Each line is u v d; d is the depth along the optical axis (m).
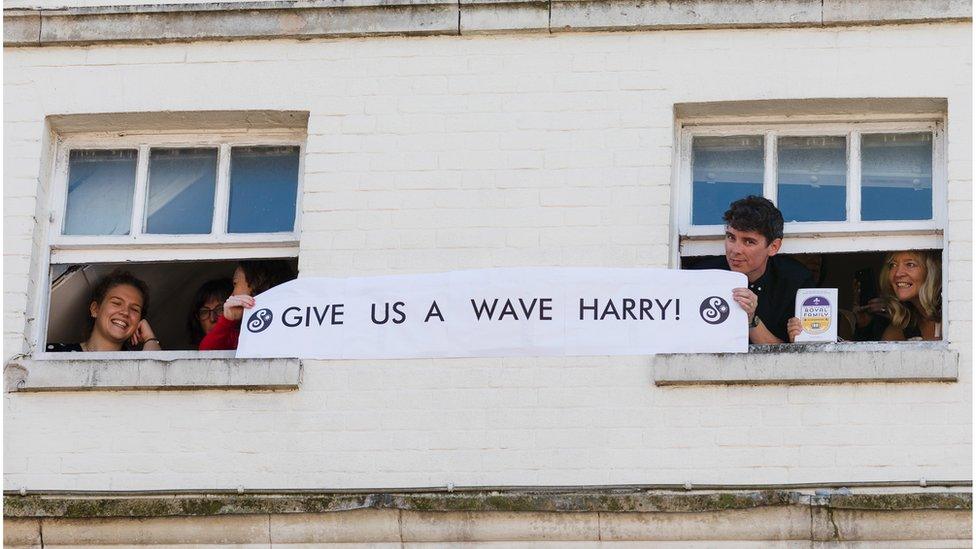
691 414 13.30
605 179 13.99
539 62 14.29
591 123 14.13
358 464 13.41
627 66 14.23
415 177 14.12
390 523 13.17
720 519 12.98
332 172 14.18
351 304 13.84
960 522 12.84
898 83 14.02
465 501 13.13
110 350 14.58
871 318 14.23
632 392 13.41
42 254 14.46
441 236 13.97
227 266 15.96
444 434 13.43
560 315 13.66
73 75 14.60
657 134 14.07
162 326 15.55
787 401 13.27
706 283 13.67
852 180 14.18
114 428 13.60
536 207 13.97
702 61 14.20
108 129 14.73
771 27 14.20
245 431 13.54
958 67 14.02
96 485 13.49
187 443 13.54
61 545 13.34
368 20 14.43
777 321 13.92
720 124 14.36
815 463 13.13
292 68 14.47
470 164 14.11
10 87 14.60
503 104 14.22
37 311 14.34
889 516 12.88
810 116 14.29
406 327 13.73
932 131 14.23
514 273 13.80
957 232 13.66
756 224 13.74
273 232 14.52
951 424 13.14
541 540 13.07
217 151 14.74
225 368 13.63
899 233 14.03
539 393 13.47
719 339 13.52
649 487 13.15
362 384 13.60
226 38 14.54
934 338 13.88
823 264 14.92
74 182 14.73
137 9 14.61
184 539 13.28
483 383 13.53
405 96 14.32
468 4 14.38
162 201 14.68
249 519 13.27
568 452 13.32
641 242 13.84
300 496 13.27
